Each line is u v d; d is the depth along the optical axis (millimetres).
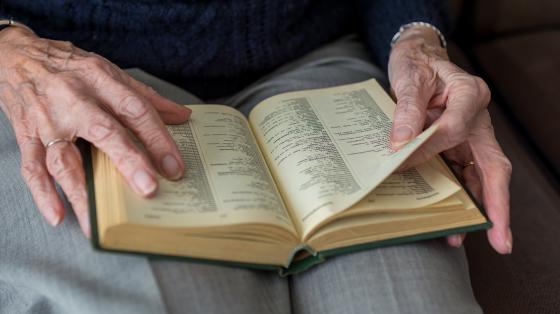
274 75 904
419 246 611
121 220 486
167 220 505
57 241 576
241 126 697
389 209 568
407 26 893
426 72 726
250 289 558
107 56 797
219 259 534
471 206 610
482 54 1231
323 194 577
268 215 545
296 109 719
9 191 646
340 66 904
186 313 514
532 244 831
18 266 560
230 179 582
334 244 567
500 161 660
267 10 825
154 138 579
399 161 564
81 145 608
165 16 774
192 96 815
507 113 1077
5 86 660
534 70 1160
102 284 529
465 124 618
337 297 580
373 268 589
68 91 609
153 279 521
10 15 771
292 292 616
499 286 764
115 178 539
